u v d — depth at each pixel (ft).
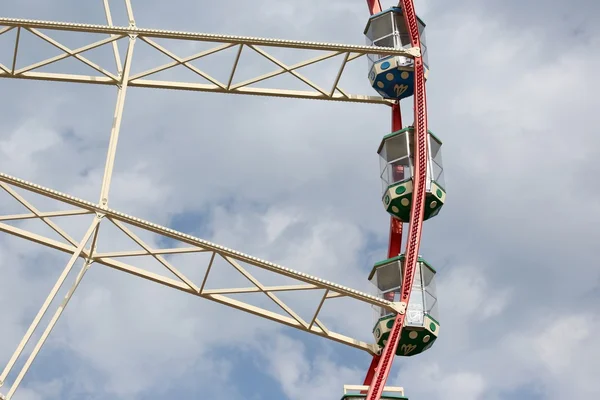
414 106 138.21
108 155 114.11
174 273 114.52
